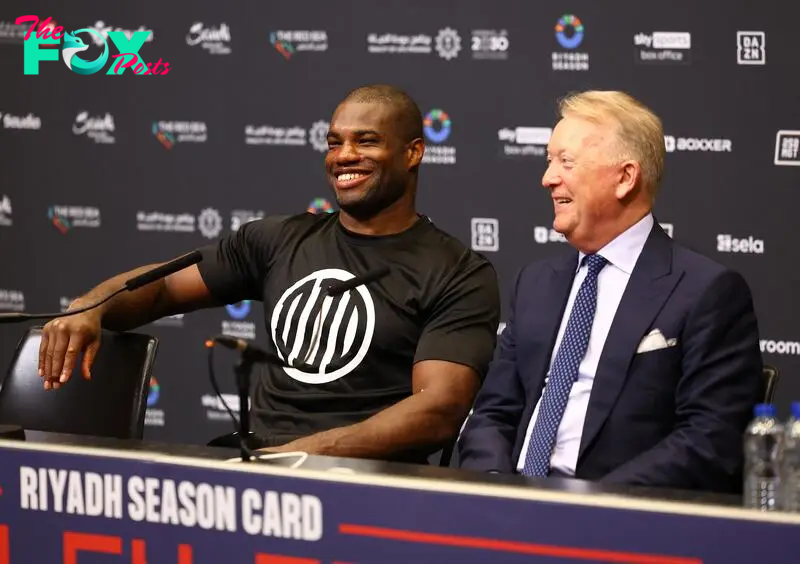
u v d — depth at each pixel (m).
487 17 6.59
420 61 6.71
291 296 4.48
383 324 4.35
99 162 7.28
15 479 3.09
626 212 3.79
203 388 7.21
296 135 6.95
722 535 2.48
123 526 2.99
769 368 3.83
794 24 6.21
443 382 4.12
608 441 3.69
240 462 2.89
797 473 2.82
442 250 4.48
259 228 4.71
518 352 4.00
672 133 6.39
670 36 6.35
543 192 6.61
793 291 6.32
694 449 3.47
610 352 3.72
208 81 7.05
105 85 7.21
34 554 3.08
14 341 7.47
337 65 6.84
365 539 2.75
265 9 6.92
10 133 7.39
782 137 6.27
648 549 2.53
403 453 4.01
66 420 4.46
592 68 6.48
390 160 4.45
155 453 3.02
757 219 6.34
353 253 4.49
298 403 4.37
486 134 6.66
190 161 7.13
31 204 7.40
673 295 3.69
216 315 7.17
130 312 4.61
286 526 2.81
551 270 4.06
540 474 3.74
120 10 7.15
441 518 2.68
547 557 2.60
